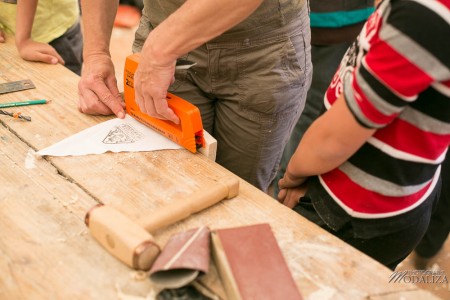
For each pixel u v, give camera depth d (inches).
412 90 24.9
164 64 34.4
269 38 43.4
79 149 37.4
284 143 52.9
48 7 60.0
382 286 27.6
